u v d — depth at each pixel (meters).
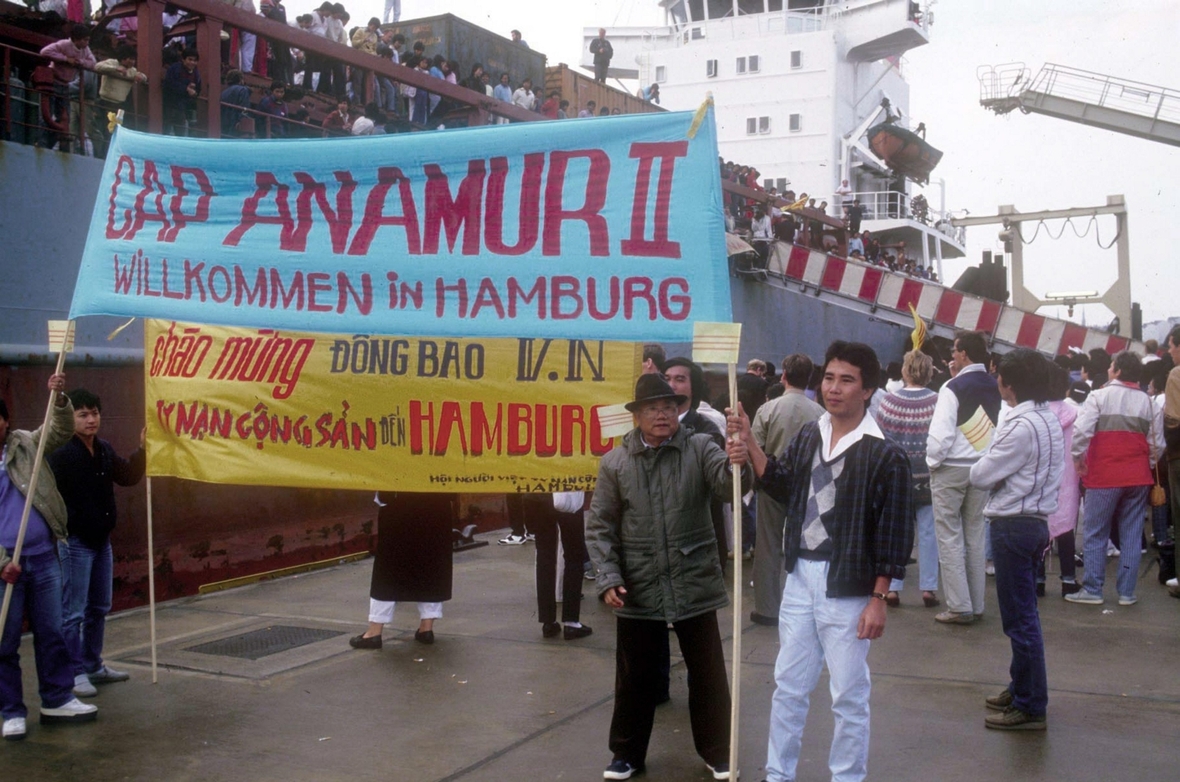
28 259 8.31
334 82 13.73
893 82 38.28
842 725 3.94
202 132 10.28
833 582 3.90
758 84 34.41
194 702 5.72
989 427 5.11
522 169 4.70
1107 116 29.62
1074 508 8.25
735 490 3.96
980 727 5.07
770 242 21.62
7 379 7.84
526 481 5.22
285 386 5.50
